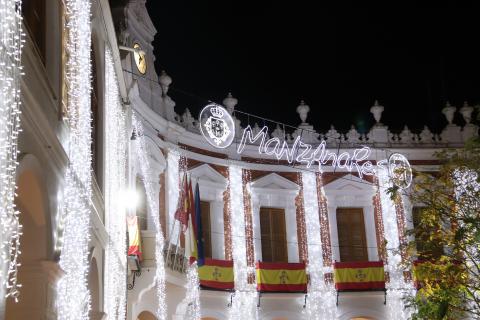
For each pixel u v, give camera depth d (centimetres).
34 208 1122
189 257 2670
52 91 1188
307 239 3197
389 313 3119
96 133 1780
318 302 3095
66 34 1388
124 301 2105
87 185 1437
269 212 3206
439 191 2134
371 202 3294
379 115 3419
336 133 3338
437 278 2012
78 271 1326
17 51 873
